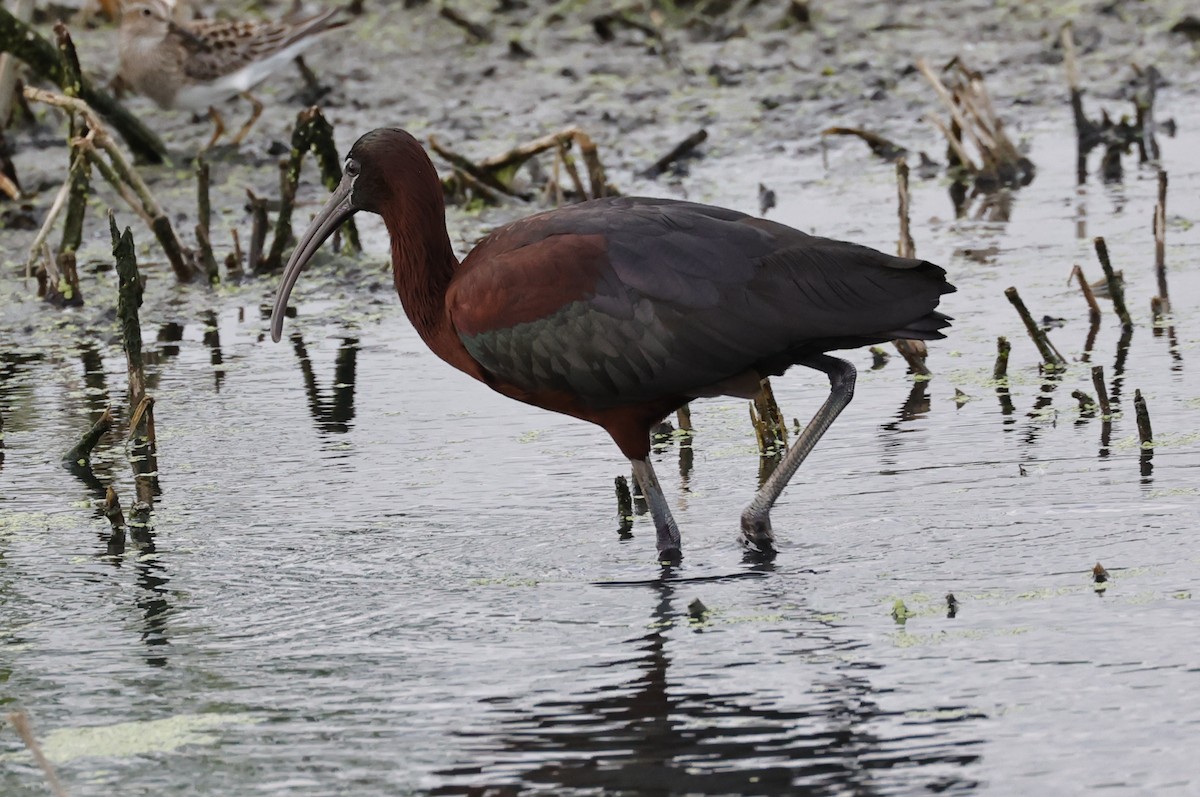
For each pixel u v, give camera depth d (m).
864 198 20.70
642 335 10.54
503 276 10.91
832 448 12.59
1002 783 7.63
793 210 20.20
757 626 9.47
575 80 26.81
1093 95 25.14
